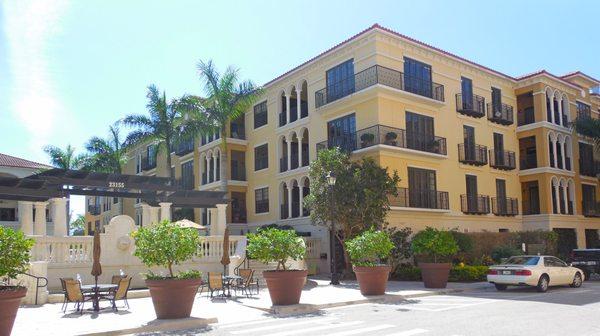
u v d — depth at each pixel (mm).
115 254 18688
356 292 17672
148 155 51781
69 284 12773
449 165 29938
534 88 34938
